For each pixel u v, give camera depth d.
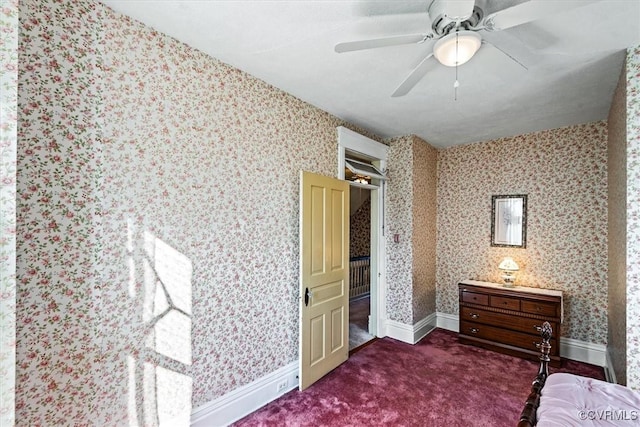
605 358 3.19
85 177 1.56
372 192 4.15
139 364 1.76
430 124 3.51
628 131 2.01
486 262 4.09
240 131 2.30
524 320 3.37
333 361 3.04
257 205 2.43
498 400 2.52
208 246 2.10
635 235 1.99
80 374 1.54
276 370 2.57
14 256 0.97
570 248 3.48
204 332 2.07
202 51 2.06
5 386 0.95
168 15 1.70
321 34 1.87
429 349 3.60
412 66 2.22
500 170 4.02
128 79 1.72
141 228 1.77
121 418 1.68
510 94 2.68
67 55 1.50
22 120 1.37
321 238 2.90
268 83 2.51
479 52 2.02
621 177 2.24
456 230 4.37
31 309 1.39
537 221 3.71
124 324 1.70
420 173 4.08
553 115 3.19
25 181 1.38
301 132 2.83
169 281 1.89
